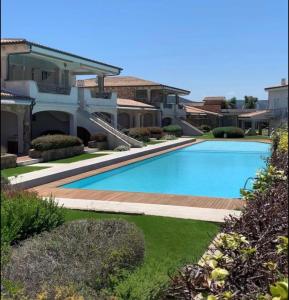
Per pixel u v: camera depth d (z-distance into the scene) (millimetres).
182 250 7297
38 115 29766
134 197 12648
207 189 17203
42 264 4996
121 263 5168
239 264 3857
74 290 4367
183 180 19547
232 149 34250
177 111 53031
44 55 25438
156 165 24703
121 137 29578
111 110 34312
